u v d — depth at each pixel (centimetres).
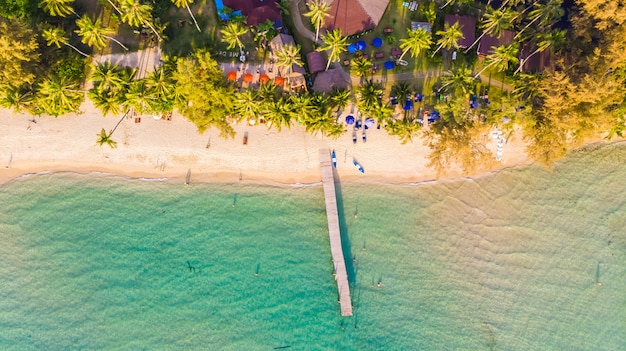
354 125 5481
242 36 5388
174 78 4812
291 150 5512
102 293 5438
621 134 5303
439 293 5550
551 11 4884
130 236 5478
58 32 4697
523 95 5194
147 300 5453
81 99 5200
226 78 5162
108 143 5250
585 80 4656
